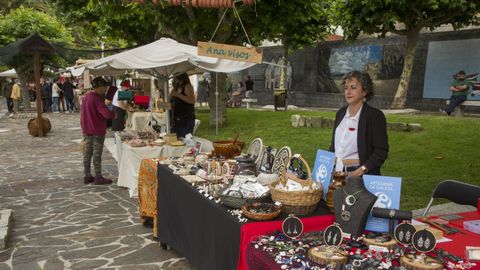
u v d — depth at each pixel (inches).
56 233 185.8
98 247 169.5
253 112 604.4
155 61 222.2
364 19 471.5
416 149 325.4
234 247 98.8
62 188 266.8
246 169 140.6
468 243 89.8
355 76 121.0
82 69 323.6
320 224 103.9
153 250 166.2
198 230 125.6
